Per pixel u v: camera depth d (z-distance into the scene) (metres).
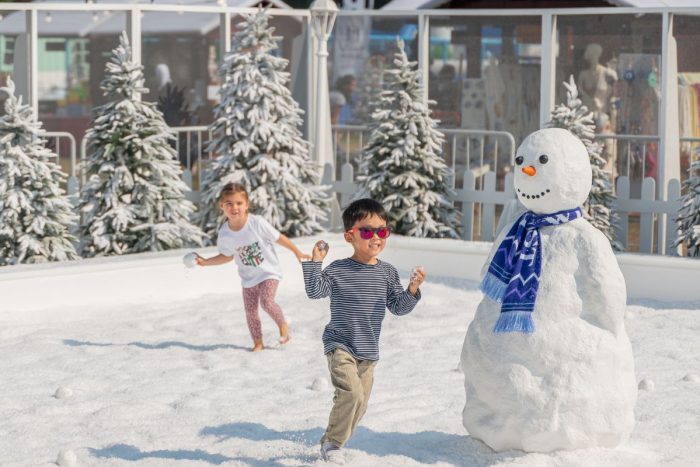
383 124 15.46
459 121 17.14
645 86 16.16
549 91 16.58
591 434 7.25
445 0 21.83
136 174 14.03
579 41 16.47
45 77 15.31
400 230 15.52
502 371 7.32
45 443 7.90
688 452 7.67
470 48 16.95
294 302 13.03
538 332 7.24
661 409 8.76
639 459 7.26
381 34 17.28
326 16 16.17
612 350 7.29
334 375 7.39
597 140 16.50
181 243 14.15
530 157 7.49
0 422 8.40
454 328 11.84
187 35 16.44
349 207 7.69
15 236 12.99
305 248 14.49
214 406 8.87
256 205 14.76
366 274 7.62
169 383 9.56
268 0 22.53
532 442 7.28
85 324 11.72
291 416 8.56
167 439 7.93
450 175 15.78
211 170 15.20
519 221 7.58
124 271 12.93
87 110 15.67
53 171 13.27
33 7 15.06
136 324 11.73
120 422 8.40
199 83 16.64
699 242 13.85
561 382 7.22
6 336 11.17
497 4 22.05
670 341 11.32
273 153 15.17
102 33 15.69
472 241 14.93
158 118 14.35
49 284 12.38
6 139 12.92
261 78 15.06
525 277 7.32
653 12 15.99
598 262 7.28
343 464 7.29
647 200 15.22
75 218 13.38
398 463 7.33
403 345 11.10
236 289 13.79
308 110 17.33
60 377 9.71
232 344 11.02
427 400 9.04
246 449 7.63
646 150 16.22
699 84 15.92
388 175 15.49
